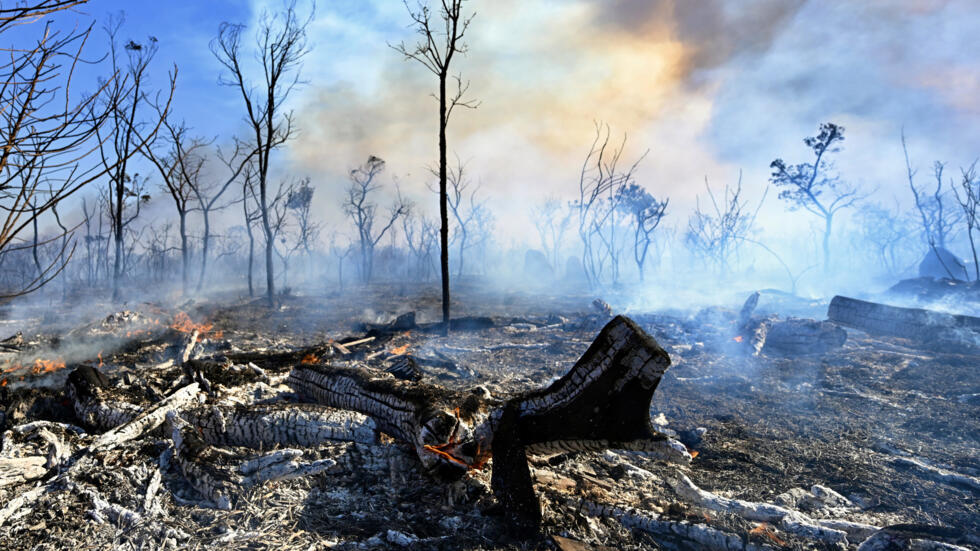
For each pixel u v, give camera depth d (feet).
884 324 52.44
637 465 20.61
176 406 20.74
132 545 13.05
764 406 29.25
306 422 18.65
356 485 16.44
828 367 38.86
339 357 38.93
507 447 14.69
